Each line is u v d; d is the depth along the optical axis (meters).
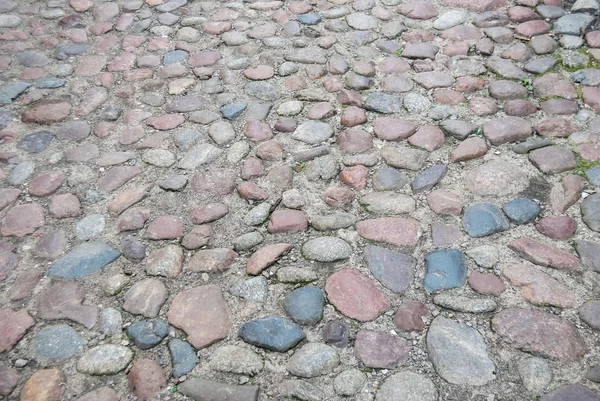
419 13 3.98
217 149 2.97
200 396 1.87
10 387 1.93
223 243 2.44
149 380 1.92
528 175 2.61
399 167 2.74
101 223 2.59
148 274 2.32
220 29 4.05
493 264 2.22
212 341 2.04
